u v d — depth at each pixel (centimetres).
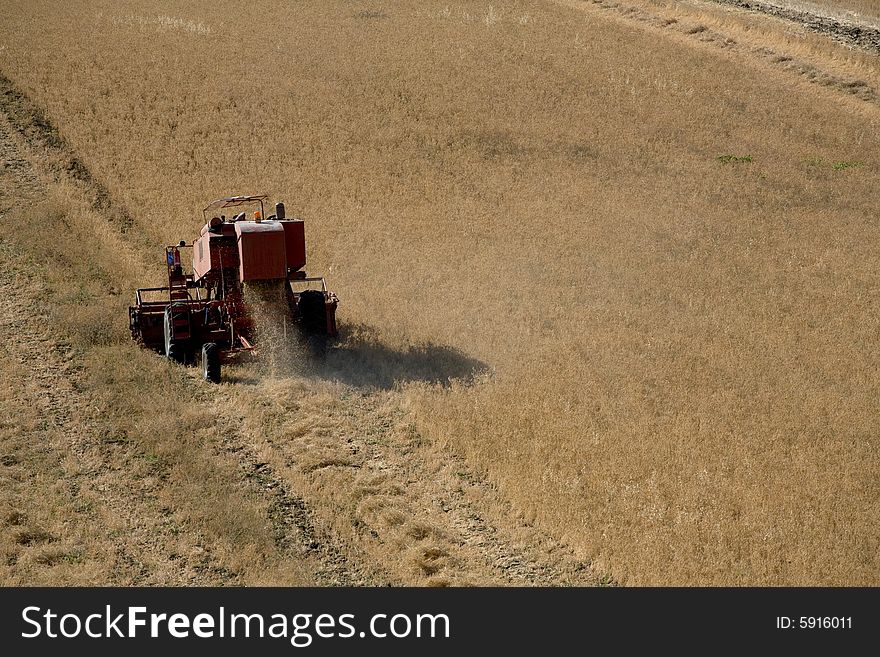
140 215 5053
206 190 5488
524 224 5319
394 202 5534
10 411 2975
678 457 2756
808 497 2578
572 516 2467
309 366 3416
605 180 6200
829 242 5294
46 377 3250
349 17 10050
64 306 3825
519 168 6303
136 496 2527
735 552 2317
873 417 3109
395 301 4106
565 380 3328
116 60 7931
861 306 4303
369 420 3072
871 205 6044
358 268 4525
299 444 2881
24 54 7862
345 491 2623
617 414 3077
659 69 8694
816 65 8875
